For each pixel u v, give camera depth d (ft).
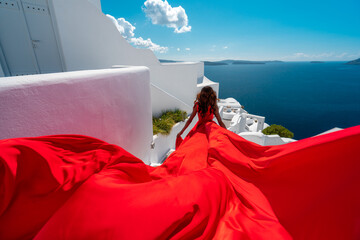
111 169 4.84
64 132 5.86
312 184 4.06
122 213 2.97
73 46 18.84
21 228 3.18
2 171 2.94
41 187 3.48
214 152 6.67
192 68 43.65
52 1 16.30
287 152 4.99
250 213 3.96
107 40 23.27
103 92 7.69
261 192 4.91
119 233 2.73
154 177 6.61
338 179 3.66
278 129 81.51
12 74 14.76
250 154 6.84
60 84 5.56
